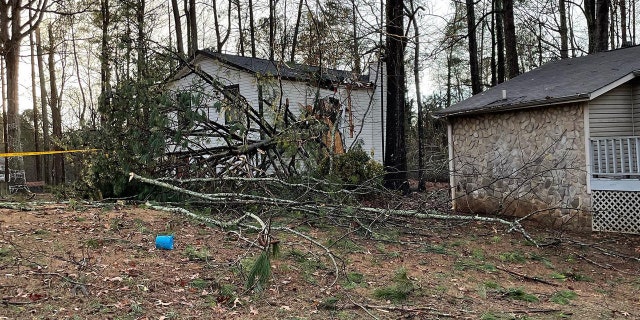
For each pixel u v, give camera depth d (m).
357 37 15.32
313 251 7.04
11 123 17.48
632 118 11.06
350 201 9.80
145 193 9.72
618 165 11.05
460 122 13.61
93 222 7.34
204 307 4.75
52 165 30.75
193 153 10.61
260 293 5.20
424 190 18.17
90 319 4.21
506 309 5.50
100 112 10.07
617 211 10.42
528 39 28.31
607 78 10.81
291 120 12.51
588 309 5.77
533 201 11.73
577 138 10.83
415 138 29.84
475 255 8.00
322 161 11.83
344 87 16.50
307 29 15.88
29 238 6.16
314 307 5.03
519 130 12.08
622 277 7.53
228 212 9.08
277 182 9.73
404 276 6.00
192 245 6.62
